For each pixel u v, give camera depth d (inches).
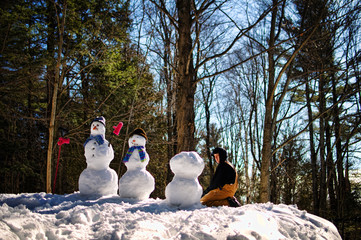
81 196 256.5
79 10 564.1
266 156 444.8
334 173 760.3
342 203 689.0
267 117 450.3
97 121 269.7
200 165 241.8
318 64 613.0
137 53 605.9
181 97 390.9
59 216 170.4
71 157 657.0
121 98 593.9
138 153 258.4
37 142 629.0
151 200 252.7
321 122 689.0
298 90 783.1
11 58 477.1
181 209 225.6
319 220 221.6
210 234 150.3
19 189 719.7
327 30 570.3
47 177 414.0
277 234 177.0
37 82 552.1
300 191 926.4
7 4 493.4
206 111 894.4
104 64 530.3
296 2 532.1
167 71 676.7
